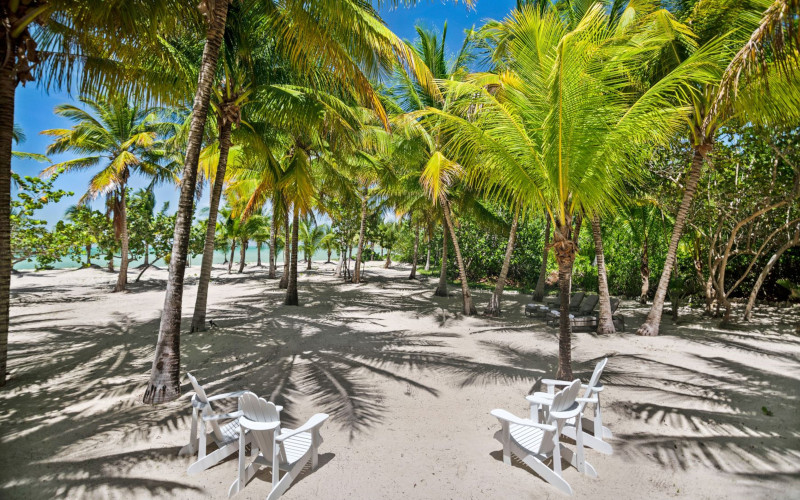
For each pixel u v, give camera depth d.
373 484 3.05
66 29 5.48
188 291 17.53
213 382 5.46
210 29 4.94
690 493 2.92
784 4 3.46
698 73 4.70
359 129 9.23
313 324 9.93
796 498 2.85
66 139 16.06
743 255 13.66
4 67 4.87
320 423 3.14
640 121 4.18
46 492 2.87
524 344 8.00
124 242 17.66
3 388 5.17
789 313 11.55
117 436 3.77
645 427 4.05
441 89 10.79
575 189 4.59
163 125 16.42
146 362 6.45
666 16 5.74
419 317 11.33
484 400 4.88
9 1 4.62
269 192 12.90
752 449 3.59
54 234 12.70
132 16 4.87
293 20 5.61
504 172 4.89
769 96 5.30
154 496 2.86
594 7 3.82
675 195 11.37
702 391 5.14
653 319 8.84
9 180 5.16
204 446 3.23
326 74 7.07
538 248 21.39
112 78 6.23
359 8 5.55
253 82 8.45
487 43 9.84
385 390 5.21
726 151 9.91
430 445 3.70
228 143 8.50
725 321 9.77
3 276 5.25
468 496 2.90
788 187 9.60
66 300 14.69
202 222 26.97
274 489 2.81
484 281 23.92
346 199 15.20
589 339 8.45
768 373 5.93
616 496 2.89
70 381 5.46
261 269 33.91
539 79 4.53
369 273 29.02
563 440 3.83
